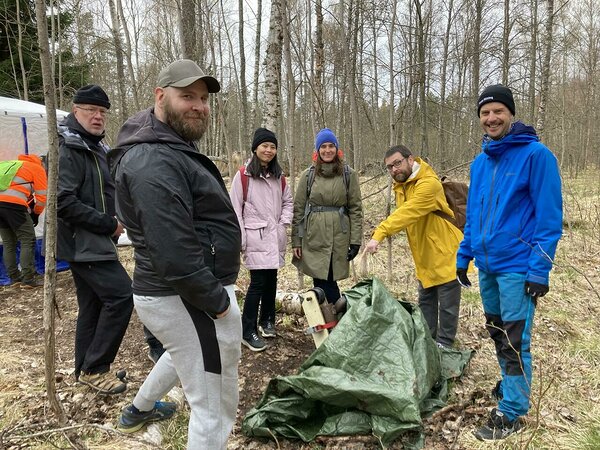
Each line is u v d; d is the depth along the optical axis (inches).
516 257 98.2
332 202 148.5
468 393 119.8
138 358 139.3
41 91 432.8
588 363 136.7
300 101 673.6
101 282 111.3
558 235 92.8
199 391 77.8
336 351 106.8
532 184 94.9
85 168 112.3
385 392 97.0
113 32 303.7
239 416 112.0
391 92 210.1
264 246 139.9
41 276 225.6
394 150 134.2
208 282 70.4
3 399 113.5
